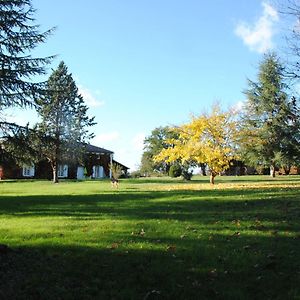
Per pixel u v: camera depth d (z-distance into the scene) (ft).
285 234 30.12
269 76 151.53
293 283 20.21
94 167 222.48
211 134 92.79
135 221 36.68
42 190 87.92
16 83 68.23
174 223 35.17
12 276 20.77
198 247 26.48
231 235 30.01
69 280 20.54
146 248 26.25
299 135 141.59
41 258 24.14
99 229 32.91
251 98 154.40
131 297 18.57
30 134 68.80
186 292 19.13
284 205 44.65
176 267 22.43
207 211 42.45
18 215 43.47
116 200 56.80
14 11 69.36
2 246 24.90
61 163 160.66
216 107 132.36
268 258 24.07
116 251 25.63
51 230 32.89
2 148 67.36
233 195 57.93
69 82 172.76
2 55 67.97
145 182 130.21
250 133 146.82
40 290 19.11
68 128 168.14
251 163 157.28
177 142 96.32
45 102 75.77
